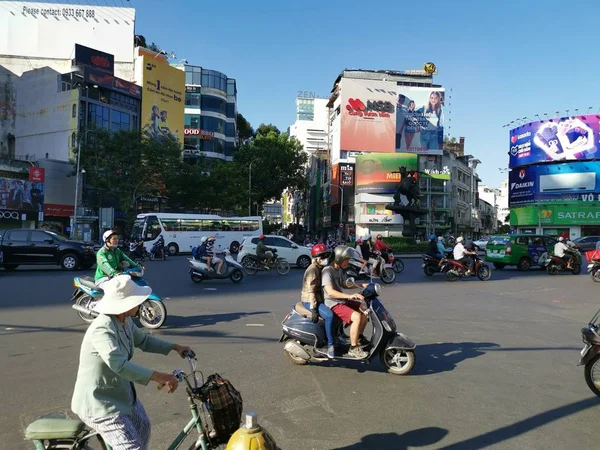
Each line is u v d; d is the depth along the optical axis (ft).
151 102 170.30
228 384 10.38
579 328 30.40
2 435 14.05
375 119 208.64
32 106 155.63
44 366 20.81
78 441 9.65
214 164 184.96
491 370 21.15
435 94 213.46
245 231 123.85
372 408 16.42
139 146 126.41
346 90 207.62
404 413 15.98
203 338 26.63
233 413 10.12
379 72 216.13
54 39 172.04
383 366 21.24
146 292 9.84
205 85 213.05
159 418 15.35
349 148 206.90
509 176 212.64
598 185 185.16
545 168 194.59
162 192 146.61
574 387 18.88
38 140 153.38
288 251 77.71
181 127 184.85
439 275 66.03
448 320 32.73
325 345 21.15
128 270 29.30
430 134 213.25
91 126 127.24
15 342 25.02
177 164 138.72
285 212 417.28
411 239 127.03
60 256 65.16
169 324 30.42
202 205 163.43
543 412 16.21
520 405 16.85
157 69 173.06
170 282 54.13
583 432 14.65
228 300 40.81
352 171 209.26
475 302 41.22
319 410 16.19
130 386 10.03
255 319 32.14
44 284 49.06
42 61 169.68
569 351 24.53
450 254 63.05
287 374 20.20
